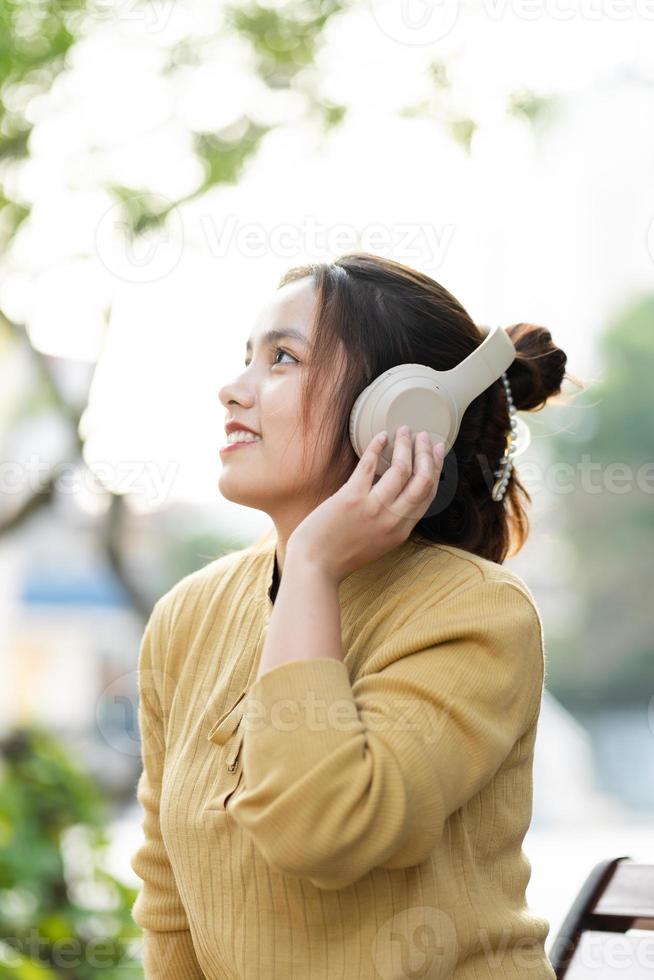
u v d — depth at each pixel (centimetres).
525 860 156
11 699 1088
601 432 1662
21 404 478
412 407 149
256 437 157
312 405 154
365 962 136
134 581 457
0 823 371
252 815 129
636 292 1709
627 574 1719
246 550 179
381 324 156
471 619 139
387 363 156
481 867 147
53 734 426
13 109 369
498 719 138
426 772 128
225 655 162
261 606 163
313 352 154
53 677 1104
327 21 368
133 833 546
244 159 377
